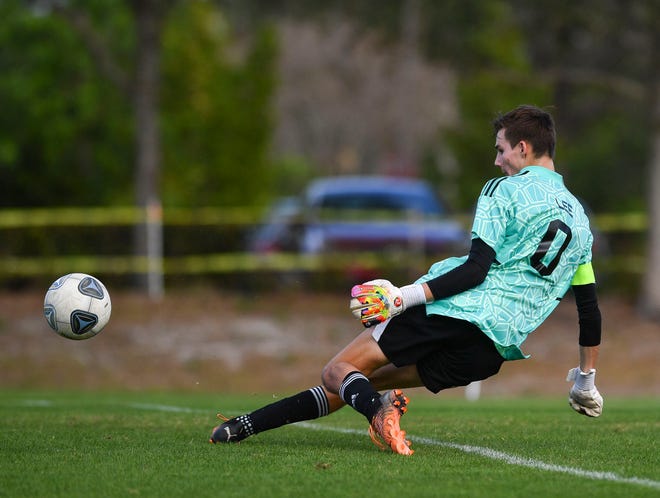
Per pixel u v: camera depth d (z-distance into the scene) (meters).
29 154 72.94
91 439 20.97
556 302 18.62
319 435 22.20
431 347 18.34
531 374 57.69
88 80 73.31
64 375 54.69
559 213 18.22
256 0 68.56
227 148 78.94
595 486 15.40
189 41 78.81
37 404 32.88
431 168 108.56
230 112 79.19
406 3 66.38
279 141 190.12
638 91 66.38
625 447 20.19
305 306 65.56
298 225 67.75
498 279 18.11
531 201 18.08
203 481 15.73
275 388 54.62
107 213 69.50
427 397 49.94
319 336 61.38
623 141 104.44
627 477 16.27
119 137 74.56
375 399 18.28
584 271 19.19
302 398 19.83
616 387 56.16
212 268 66.94
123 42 74.19
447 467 17.16
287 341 60.38
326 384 18.98
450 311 17.97
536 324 18.38
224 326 61.44
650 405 35.47
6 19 71.88
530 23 65.44
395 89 168.38
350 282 67.06
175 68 78.25
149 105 65.31
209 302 64.75
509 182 18.27
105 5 73.44
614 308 68.81
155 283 64.38
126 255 66.69
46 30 71.62
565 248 18.33
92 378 54.72
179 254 66.88
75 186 74.44
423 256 67.06
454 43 65.81
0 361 55.53
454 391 53.88
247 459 17.92
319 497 14.52
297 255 67.19
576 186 105.62
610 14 62.56
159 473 16.45
